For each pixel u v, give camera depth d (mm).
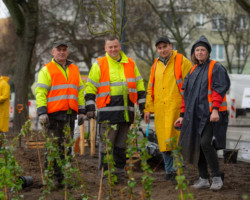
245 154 9156
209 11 31922
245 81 23750
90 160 8430
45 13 29734
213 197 4695
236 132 16938
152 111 6113
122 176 5859
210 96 5109
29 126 4594
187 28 34125
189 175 6297
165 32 31484
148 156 3318
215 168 5082
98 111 5738
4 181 3592
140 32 31125
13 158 3695
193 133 5176
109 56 5816
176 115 5824
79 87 5688
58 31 30406
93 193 4980
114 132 5652
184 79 5457
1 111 9523
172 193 4980
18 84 14633
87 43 30719
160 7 31047
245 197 2660
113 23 9211
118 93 5648
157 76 6000
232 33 34844
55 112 5316
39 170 6684
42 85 5340
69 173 3713
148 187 3270
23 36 14633
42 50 31609
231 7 32531
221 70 5125
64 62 5566
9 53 34094
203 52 5223
